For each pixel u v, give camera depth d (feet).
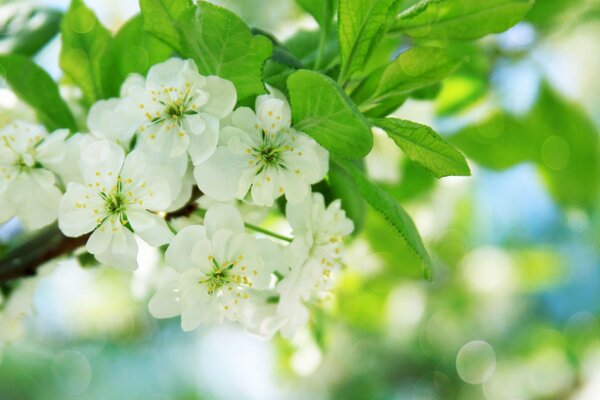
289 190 0.82
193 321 0.82
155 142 0.81
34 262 0.91
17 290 0.95
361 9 0.82
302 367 1.11
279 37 0.98
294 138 0.81
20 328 0.97
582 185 1.26
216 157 0.81
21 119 0.93
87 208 0.81
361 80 0.86
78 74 0.91
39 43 1.01
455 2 0.85
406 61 0.82
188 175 0.83
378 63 0.97
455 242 1.75
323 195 0.91
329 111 0.78
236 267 0.82
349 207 0.91
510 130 1.24
